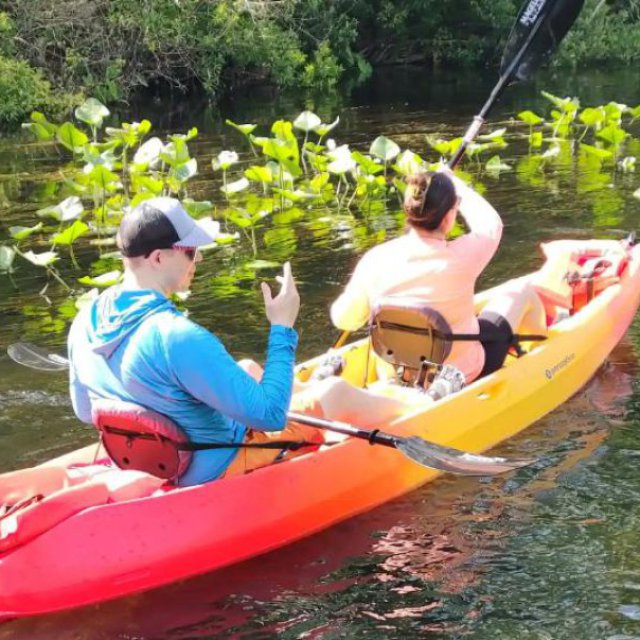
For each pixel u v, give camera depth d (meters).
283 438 2.99
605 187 7.43
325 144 10.26
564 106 9.35
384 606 2.61
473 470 2.90
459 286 3.40
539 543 2.88
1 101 13.12
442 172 3.38
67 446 3.54
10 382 4.13
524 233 6.25
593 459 3.39
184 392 2.56
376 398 3.22
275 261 5.91
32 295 5.44
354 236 6.45
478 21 19.56
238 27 16.05
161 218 2.53
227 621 2.57
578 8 4.99
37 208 7.66
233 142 10.77
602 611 2.54
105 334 2.58
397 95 14.80
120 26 15.04
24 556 2.54
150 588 2.69
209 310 5.03
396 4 19.17
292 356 2.64
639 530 2.92
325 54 16.94
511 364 3.70
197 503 2.74
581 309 4.34
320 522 3.01
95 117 8.57
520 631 2.48
